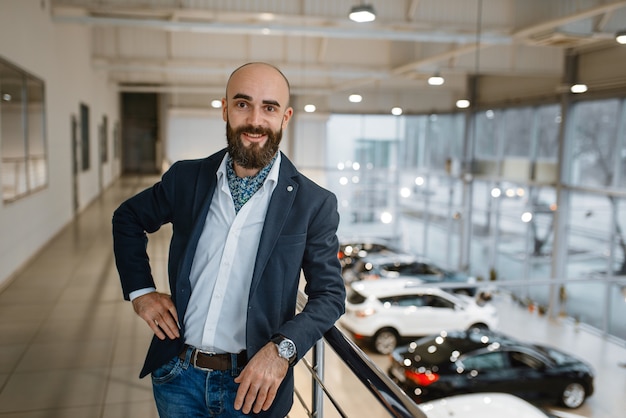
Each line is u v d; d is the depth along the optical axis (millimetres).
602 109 12305
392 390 966
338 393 7090
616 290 12109
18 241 6484
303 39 12930
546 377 8148
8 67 6105
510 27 8930
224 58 12930
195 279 1291
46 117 8312
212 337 1267
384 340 10203
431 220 18891
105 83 17172
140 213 1384
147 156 25188
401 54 12570
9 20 6199
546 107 14305
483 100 17016
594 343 11945
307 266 1249
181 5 7879
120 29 13203
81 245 8109
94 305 5105
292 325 1127
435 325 10430
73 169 10914
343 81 17359
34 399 3186
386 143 19531
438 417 5582
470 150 17422
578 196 13117
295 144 19688
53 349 3998
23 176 6801
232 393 1296
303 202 1241
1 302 5203
